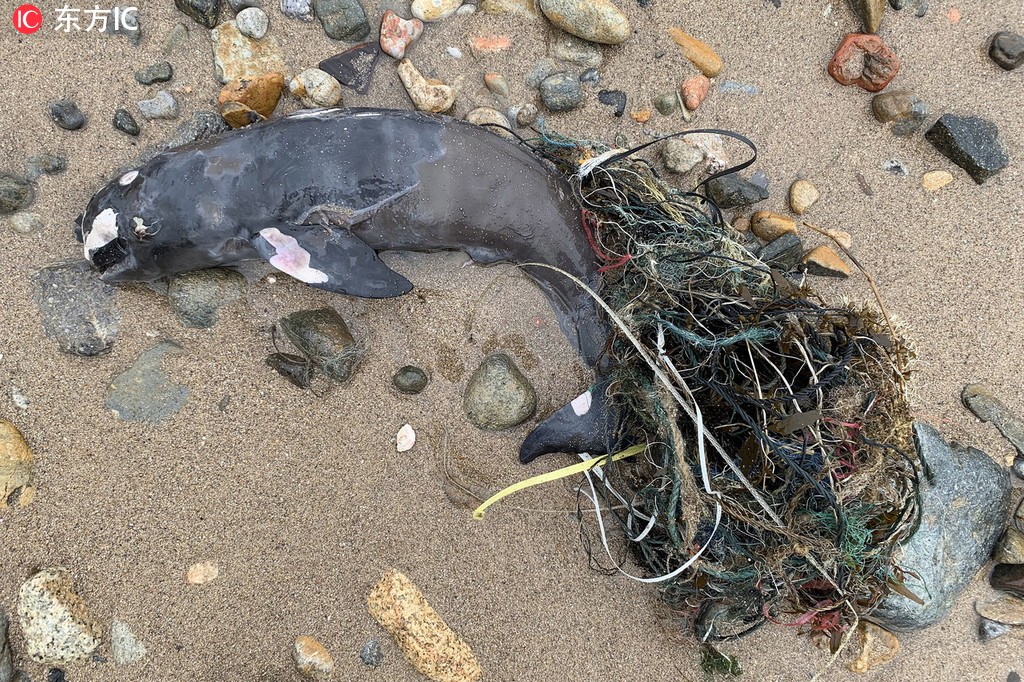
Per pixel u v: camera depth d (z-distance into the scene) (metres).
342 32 1.20
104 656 1.15
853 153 1.28
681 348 1.12
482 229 1.13
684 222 1.16
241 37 1.19
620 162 1.20
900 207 1.29
